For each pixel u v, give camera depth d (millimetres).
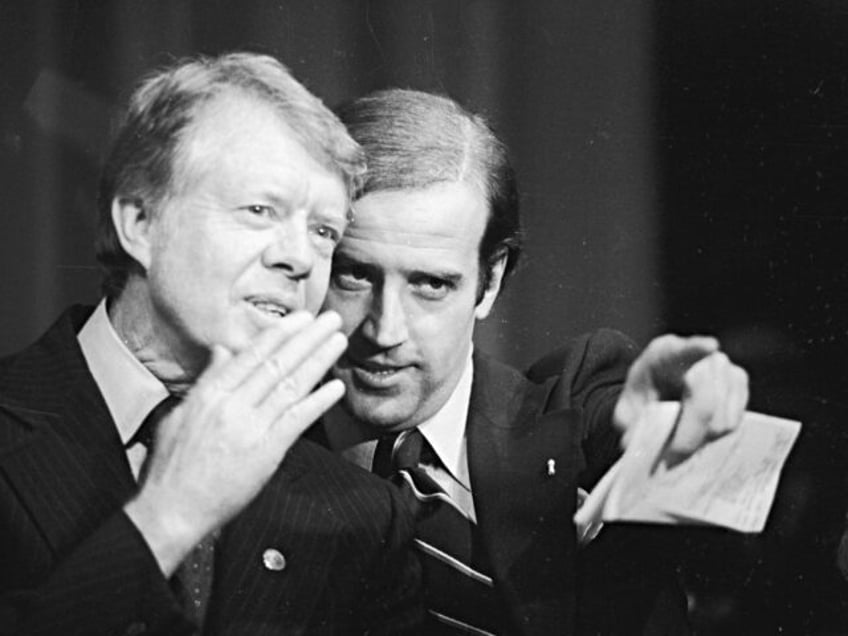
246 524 2959
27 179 3254
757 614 3598
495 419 3500
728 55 3617
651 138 3602
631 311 3574
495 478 3473
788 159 3641
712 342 3588
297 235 3037
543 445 3510
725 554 3570
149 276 2953
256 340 2834
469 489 3459
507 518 3477
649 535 3557
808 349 3635
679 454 3574
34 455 2811
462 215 3383
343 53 3430
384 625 3143
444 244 3363
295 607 2959
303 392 2809
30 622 2619
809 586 3617
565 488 3510
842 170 3621
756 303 3611
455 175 3375
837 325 3631
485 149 3443
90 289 3248
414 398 3426
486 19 3506
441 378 3434
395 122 3371
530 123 3514
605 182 3564
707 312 3590
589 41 3557
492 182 3438
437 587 3422
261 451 2750
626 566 3537
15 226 3232
